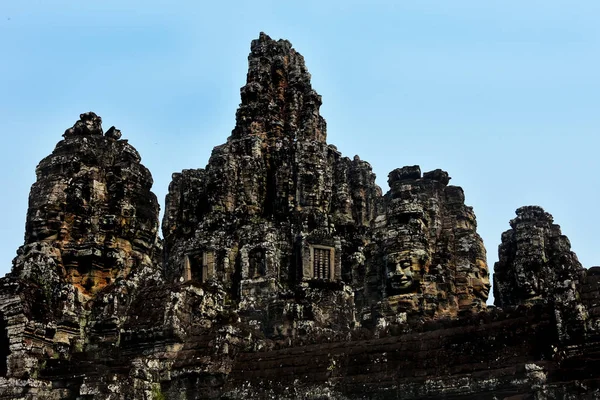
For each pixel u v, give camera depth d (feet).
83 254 147.33
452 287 192.85
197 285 146.10
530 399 103.40
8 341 132.98
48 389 129.08
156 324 138.00
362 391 116.47
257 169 224.94
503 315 118.21
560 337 107.14
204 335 137.49
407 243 176.65
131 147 161.17
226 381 129.39
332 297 200.64
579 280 111.45
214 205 218.18
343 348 125.70
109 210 153.07
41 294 138.31
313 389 120.67
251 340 140.26
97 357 137.80
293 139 230.48
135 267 152.87
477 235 204.64
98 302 143.02
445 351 116.16
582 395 97.96
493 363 110.93
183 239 224.53
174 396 130.62
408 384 113.19
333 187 235.81
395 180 191.83
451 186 206.80
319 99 245.65
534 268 211.41
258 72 244.01
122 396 123.34
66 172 152.25
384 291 181.98
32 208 149.79
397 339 122.31
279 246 209.87
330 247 209.97
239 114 238.68
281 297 195.42
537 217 219.00
